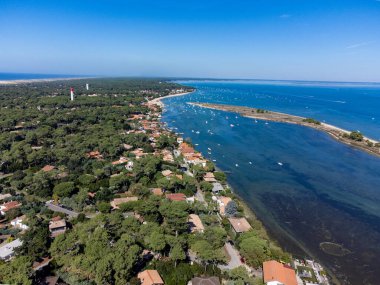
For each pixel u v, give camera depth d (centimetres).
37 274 6425
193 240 7981
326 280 7181
